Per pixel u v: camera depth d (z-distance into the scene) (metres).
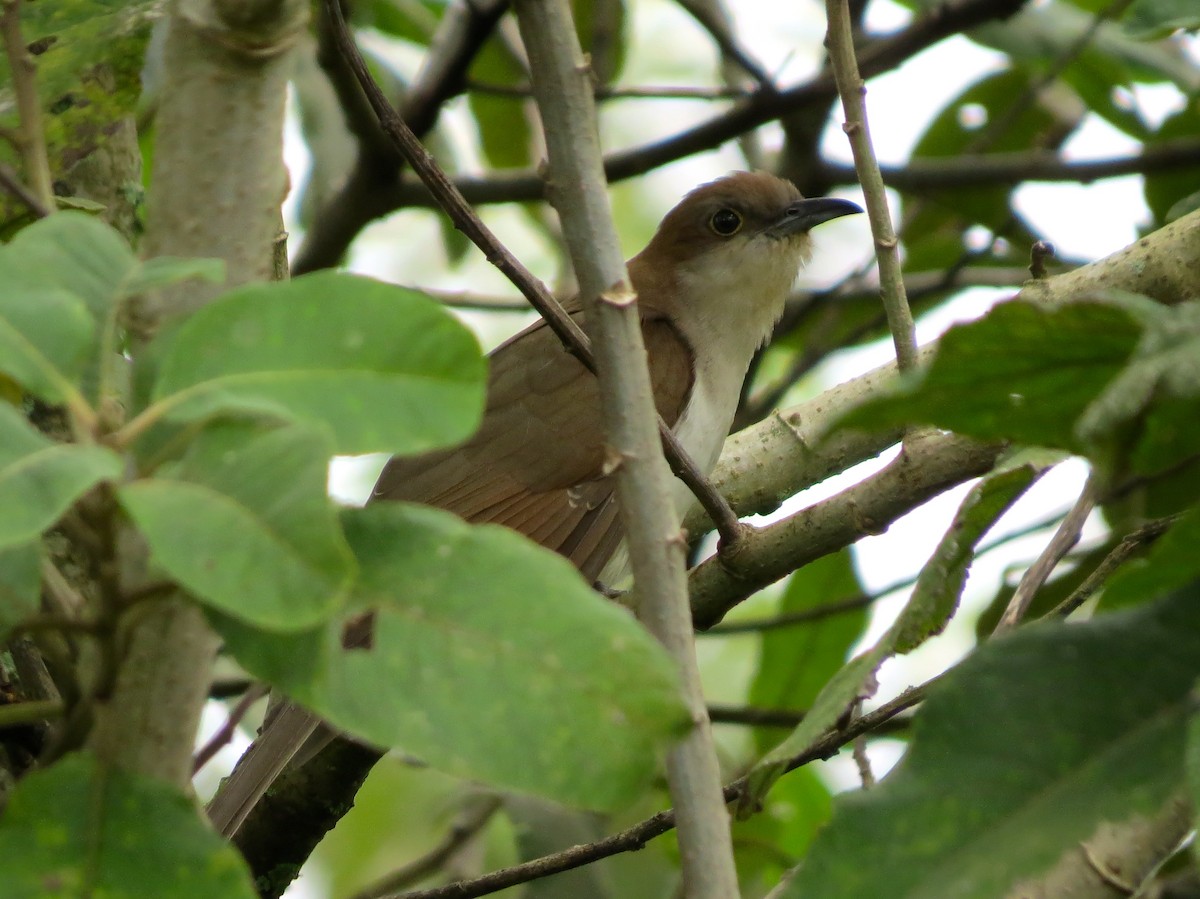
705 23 11.94
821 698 4.56
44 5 5.52
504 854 10.88
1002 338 3.56
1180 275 7.97
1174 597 3.82
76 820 3.41
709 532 10.24
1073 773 3.64
